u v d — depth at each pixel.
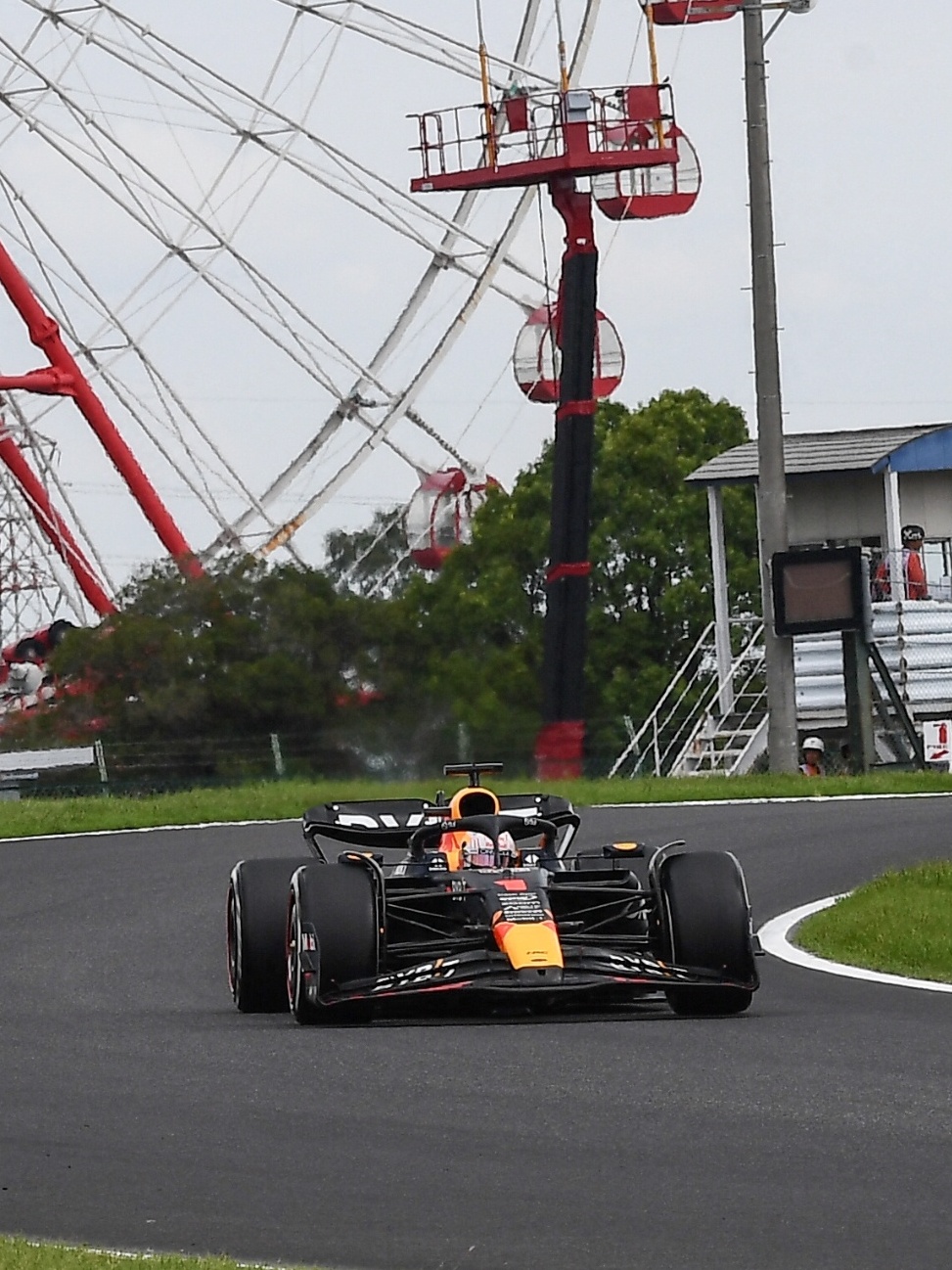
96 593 161.00
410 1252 16.59
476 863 31.78
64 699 141.88
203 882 51.88
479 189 105.62
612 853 32.56
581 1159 19.47
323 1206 18.20
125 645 141.00
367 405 157.38
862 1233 16.48
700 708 109.38
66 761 113.69
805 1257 15.91
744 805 69.56
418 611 163.00
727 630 104.56
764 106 85.38
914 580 96.81
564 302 105.62
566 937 30.00
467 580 164.00
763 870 50.41
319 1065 25.44
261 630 143.75
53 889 51.91
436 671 149.75
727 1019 28.89
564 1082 23.45
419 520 172.00
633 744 106.19
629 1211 17.48
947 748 88.50
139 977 36.62
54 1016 31.67
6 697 160.38
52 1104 23.64
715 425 171.88
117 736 138.75
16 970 38.03
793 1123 20.66
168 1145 21.05
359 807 35.34
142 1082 24.81
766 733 98.00
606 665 159.25
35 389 145.38
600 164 102.50
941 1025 27.11
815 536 102.62
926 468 100.25
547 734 106.38
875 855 52.16
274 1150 20.56
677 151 105.50
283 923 31.41
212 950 40.22
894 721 92.62
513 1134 20.73
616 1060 24.92
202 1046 27.56
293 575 149.62
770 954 37.00
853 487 102.06
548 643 106.88
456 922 31.16
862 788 73.88
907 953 35.56
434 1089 23.36
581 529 106.00
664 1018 29.34
